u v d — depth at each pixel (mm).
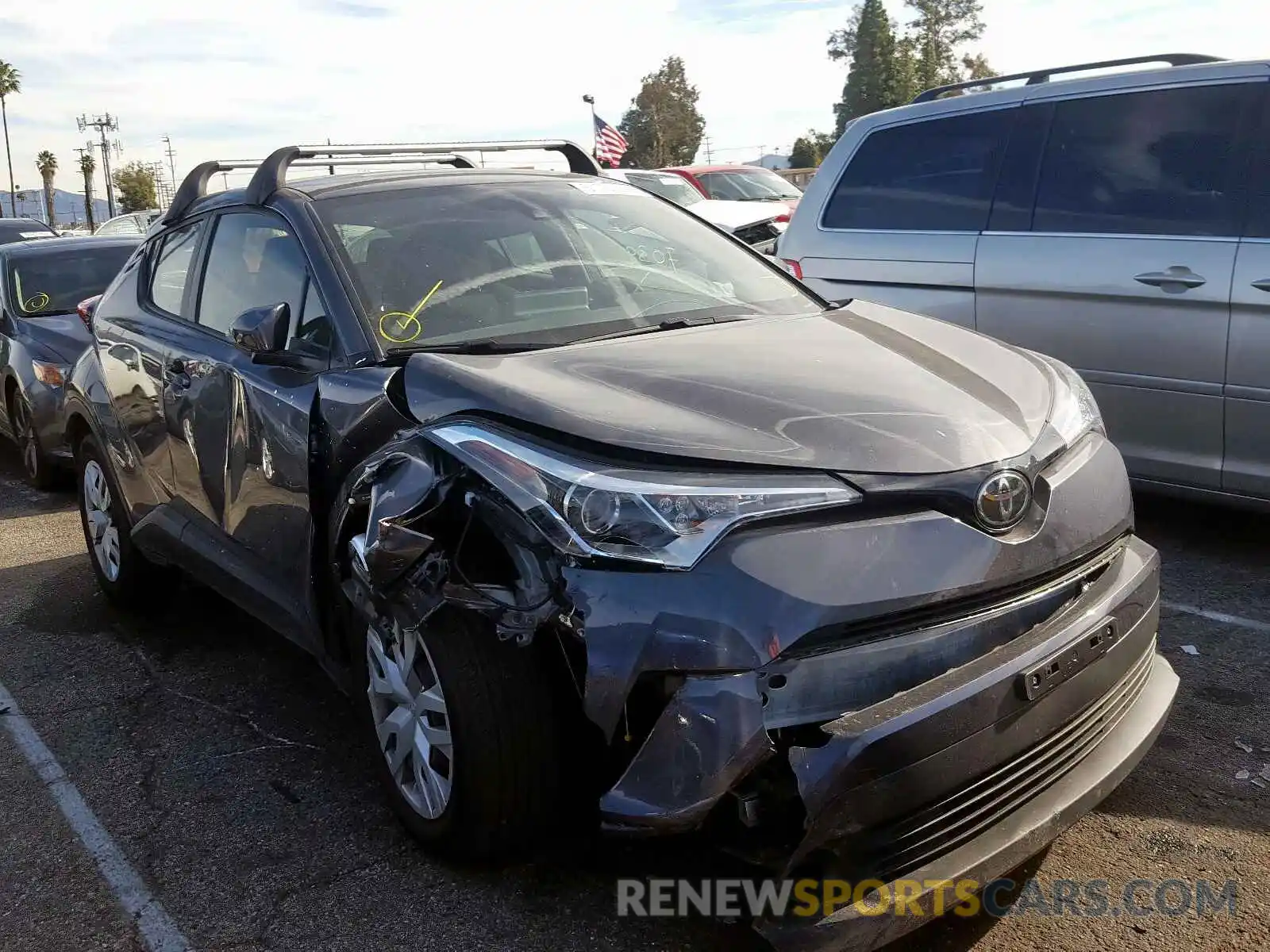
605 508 2340
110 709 4043
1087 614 2508
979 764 2285
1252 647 3982
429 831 2855
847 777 2135
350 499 2861
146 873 3008
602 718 2326
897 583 2279
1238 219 4574
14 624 4992
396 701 2961
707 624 2234
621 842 2365
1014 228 5281
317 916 2770
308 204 3682
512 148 4598
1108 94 5078
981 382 2875
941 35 66125
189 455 4027
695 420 2520
